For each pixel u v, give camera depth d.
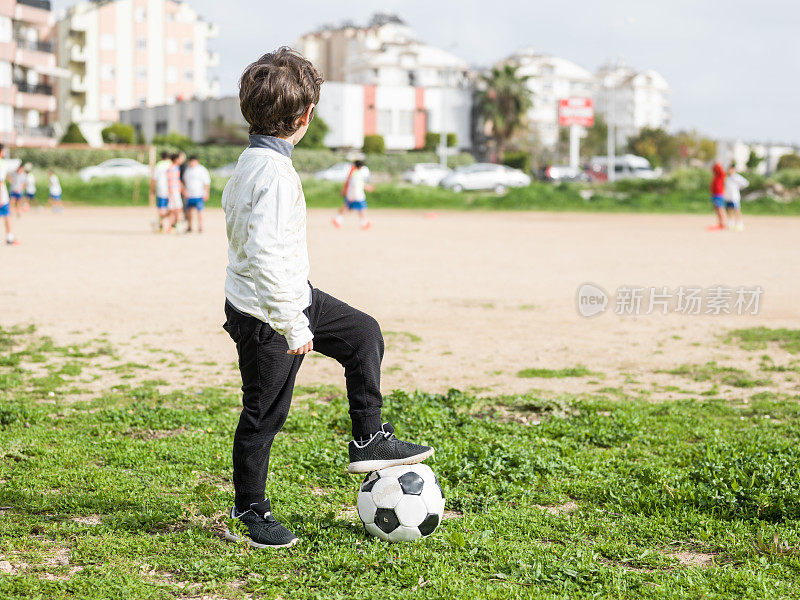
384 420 5.42
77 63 80.50
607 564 3.33
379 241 21.12
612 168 64.12
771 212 37.84
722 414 5.91
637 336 9.20
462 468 4.39
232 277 3.20
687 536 3.62
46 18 67.25
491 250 18.88
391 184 45.34
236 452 3.36
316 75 3.18
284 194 2.99
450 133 74.00
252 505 3.40
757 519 3.74
